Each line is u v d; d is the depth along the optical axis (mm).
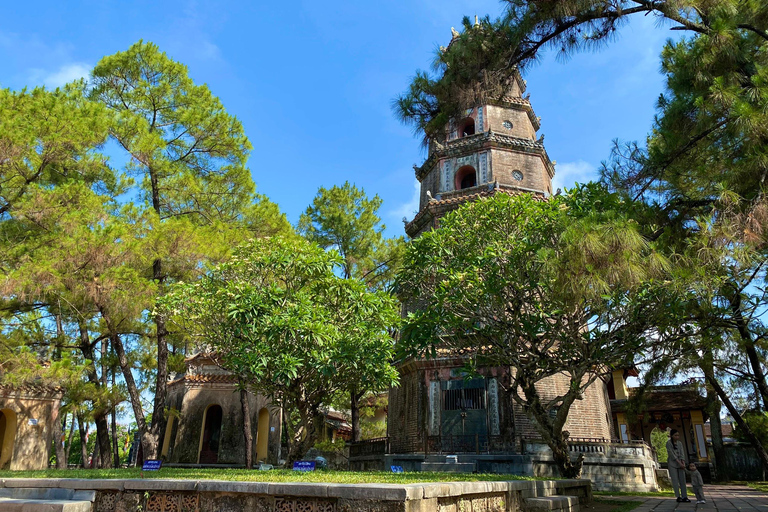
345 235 31969
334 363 15578
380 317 16875
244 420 24422
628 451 21172
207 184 24562
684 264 9125
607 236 8711
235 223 24875
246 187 25094
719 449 29875
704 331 13766
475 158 28250
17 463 22062
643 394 24516
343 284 16547
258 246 17078
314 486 7559
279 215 25781
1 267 17438
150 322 21875
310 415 17219
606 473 20688
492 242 16672
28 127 17531
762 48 10109
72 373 16906
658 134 11094
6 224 18547
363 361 15914
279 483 7820
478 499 8836
